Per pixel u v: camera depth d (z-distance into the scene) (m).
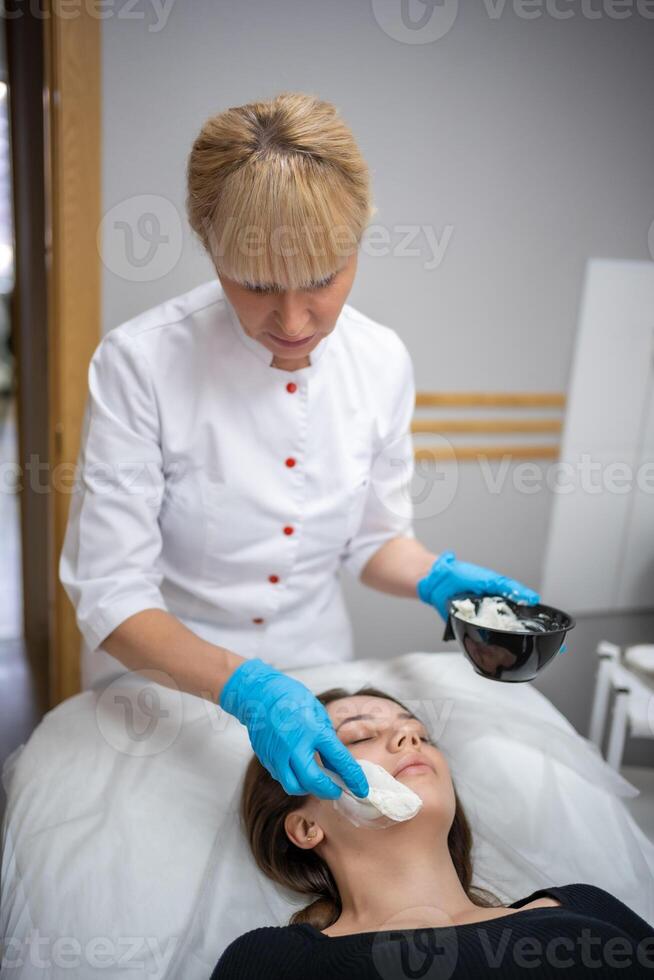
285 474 1.27
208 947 1.10
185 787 1.28
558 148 1.69
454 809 1.21
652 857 1.31
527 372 1.84
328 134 0.90
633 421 1.87
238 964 0.97
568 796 1.36
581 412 1.85
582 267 1.78
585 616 2.00
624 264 1.78
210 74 1.51
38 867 1.15
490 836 1.32
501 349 1.81
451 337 1.78
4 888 1.18
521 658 1.09
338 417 1.30
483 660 1.12
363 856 1.12
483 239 1.72
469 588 1.30
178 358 1.21
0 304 5.47
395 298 1.72
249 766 1.26
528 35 1.62
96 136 1.51
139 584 1.20
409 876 1.11
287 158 0.87
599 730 1.70
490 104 1.64
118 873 1.15
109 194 1.55
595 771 1.42
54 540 1.78
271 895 1.19
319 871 1.20
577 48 1.64
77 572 1.22
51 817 1.22
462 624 1.14
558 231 1.75
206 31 1.49
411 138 1.62
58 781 1.26
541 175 1.71
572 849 1.30
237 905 1.16
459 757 1.42
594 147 1.71
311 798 1.17
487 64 1.61
